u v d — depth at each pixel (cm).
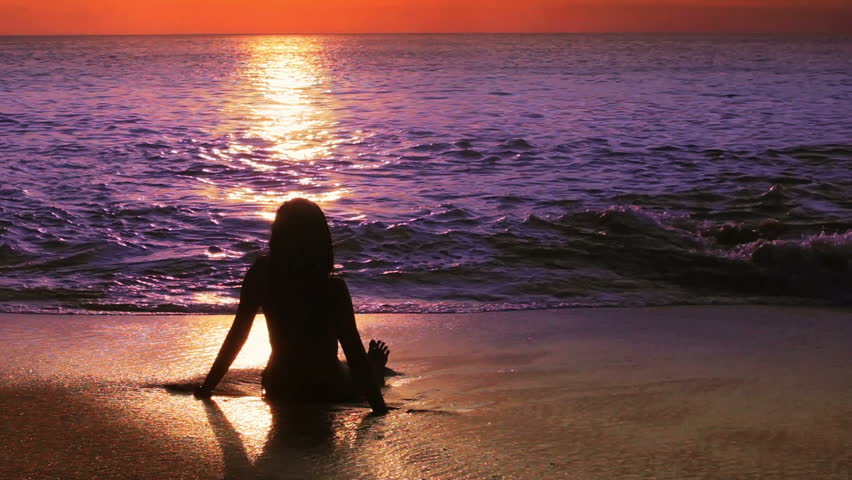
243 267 645
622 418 293
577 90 2964
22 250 683
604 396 327
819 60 6475
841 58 6938
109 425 278
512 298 562
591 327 480
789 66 5328
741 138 1534
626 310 528
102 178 1078
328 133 1630
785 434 272
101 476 229
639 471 235
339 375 317
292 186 1045
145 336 441
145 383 342
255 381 348
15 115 1942
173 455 247
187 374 360
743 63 5869
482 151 1362
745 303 545
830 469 238
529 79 3750
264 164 1228
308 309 304
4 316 489
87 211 852
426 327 482
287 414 293
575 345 435
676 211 870
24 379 346
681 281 606
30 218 809
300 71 4762
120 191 983
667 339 447
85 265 643
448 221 809
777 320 495
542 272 630
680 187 1016
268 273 307
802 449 257
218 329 460
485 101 2456
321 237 301
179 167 1188
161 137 1539
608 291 580
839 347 423
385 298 561
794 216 840
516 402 318
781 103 2375
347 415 294
